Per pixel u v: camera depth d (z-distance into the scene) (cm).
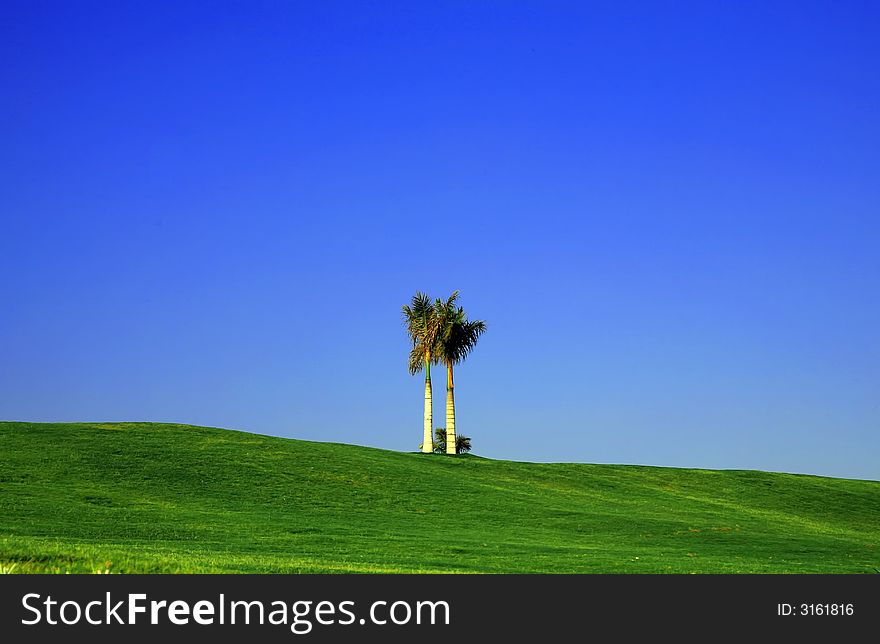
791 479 7656
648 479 7256
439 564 3077
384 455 7162
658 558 3634
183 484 5334
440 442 9362
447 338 8225
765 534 4969
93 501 4597
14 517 3950
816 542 4681
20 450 5769
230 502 5016
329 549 3475
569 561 3338
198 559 2636
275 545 3547
